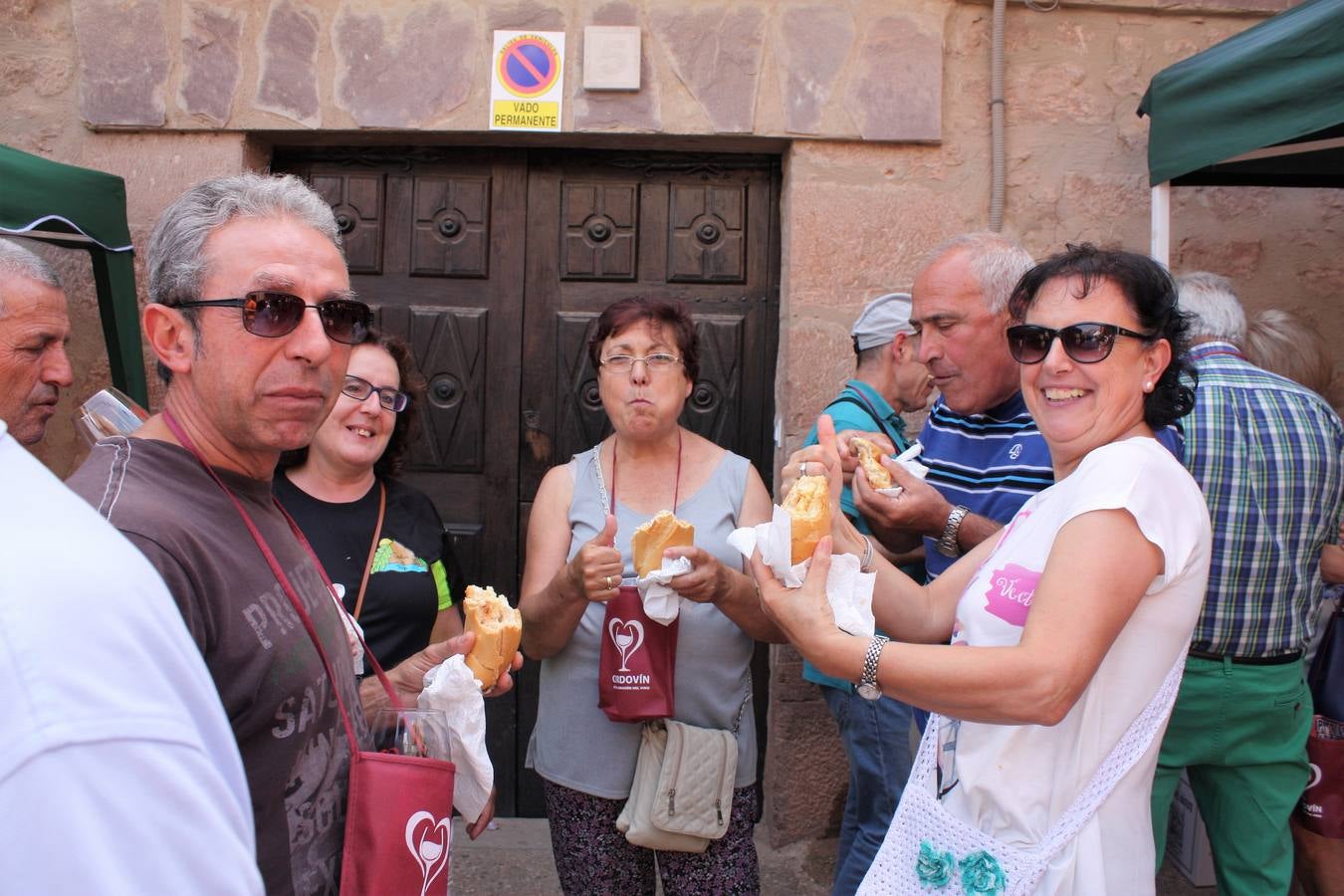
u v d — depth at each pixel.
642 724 2.18
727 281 3.42
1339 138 2.63
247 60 3.10
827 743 3.27
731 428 3.44
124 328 2.72
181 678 0.67
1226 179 3.13
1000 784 1.41
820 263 3.21
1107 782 1.37
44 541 0.63
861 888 1.53
